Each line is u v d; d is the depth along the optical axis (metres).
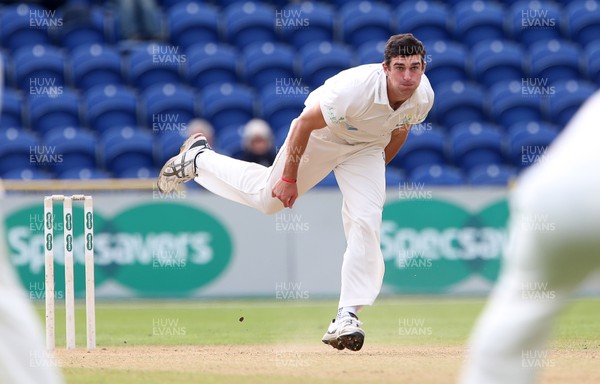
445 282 35.94
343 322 18.81
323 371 16.92
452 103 47.50
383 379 15.91
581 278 8.73
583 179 8.26
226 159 21.80
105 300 35.28
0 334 10.34
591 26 52.78
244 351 20.47
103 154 42.72
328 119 18.69
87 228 21.39
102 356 19.73
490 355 8.91
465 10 52.66
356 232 19.23
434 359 18.59
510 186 36.06
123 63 48.44
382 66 18.64
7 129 44.09
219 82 48.59
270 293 35.81
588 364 17.62
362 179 19.50
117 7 50.34
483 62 49.88
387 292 35.75
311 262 35.81
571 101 47.75
